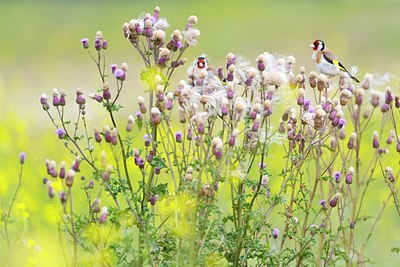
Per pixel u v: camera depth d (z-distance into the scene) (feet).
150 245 32.01
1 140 64.34
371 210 53.88
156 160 32.45
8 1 212.43
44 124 84.33
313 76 34.55
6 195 50.96
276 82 32.68
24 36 170.30
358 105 36.83
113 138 32.55
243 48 160.35
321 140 35.19
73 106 93.15
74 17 194.18
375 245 48.55
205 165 31.07
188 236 31.30
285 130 35.09
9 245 34.27
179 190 31.55
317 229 34.86
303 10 196.34
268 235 38.45
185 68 110.52
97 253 33.45
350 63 137.18
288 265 35.27
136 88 98.53
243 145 32.45
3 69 135.85
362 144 60.08
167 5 207.72
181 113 31.96
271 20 185.16
